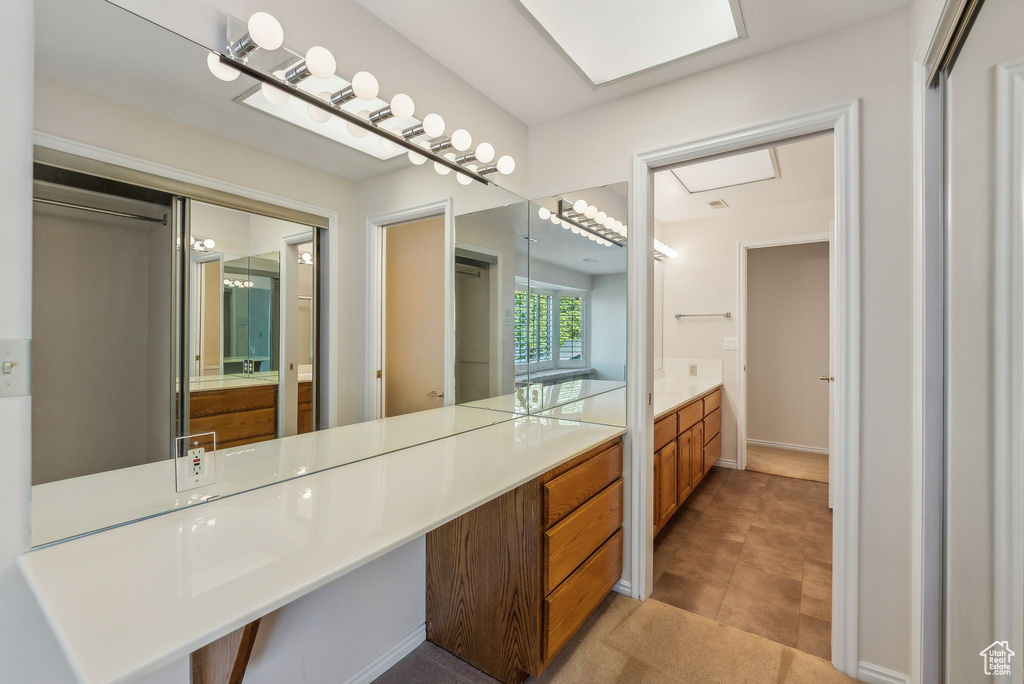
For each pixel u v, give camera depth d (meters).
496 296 2.11
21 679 0.87
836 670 1.58
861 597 1.54
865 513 1.53
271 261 1.28
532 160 2.32
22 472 0.87
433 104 1.76
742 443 3.97
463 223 1.92
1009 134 0.77
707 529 2.77
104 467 0.98
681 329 4.25
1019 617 0.73
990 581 0.87
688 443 3.05
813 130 1.64
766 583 2.15
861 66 1.53
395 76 1.60
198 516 1.04
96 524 0.96
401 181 1.65
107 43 0.97
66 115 0.92
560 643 1.57
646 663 1.62
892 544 1.48
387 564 1.61
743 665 1.61
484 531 1.57
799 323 4.59
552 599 1.51
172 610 0.69
